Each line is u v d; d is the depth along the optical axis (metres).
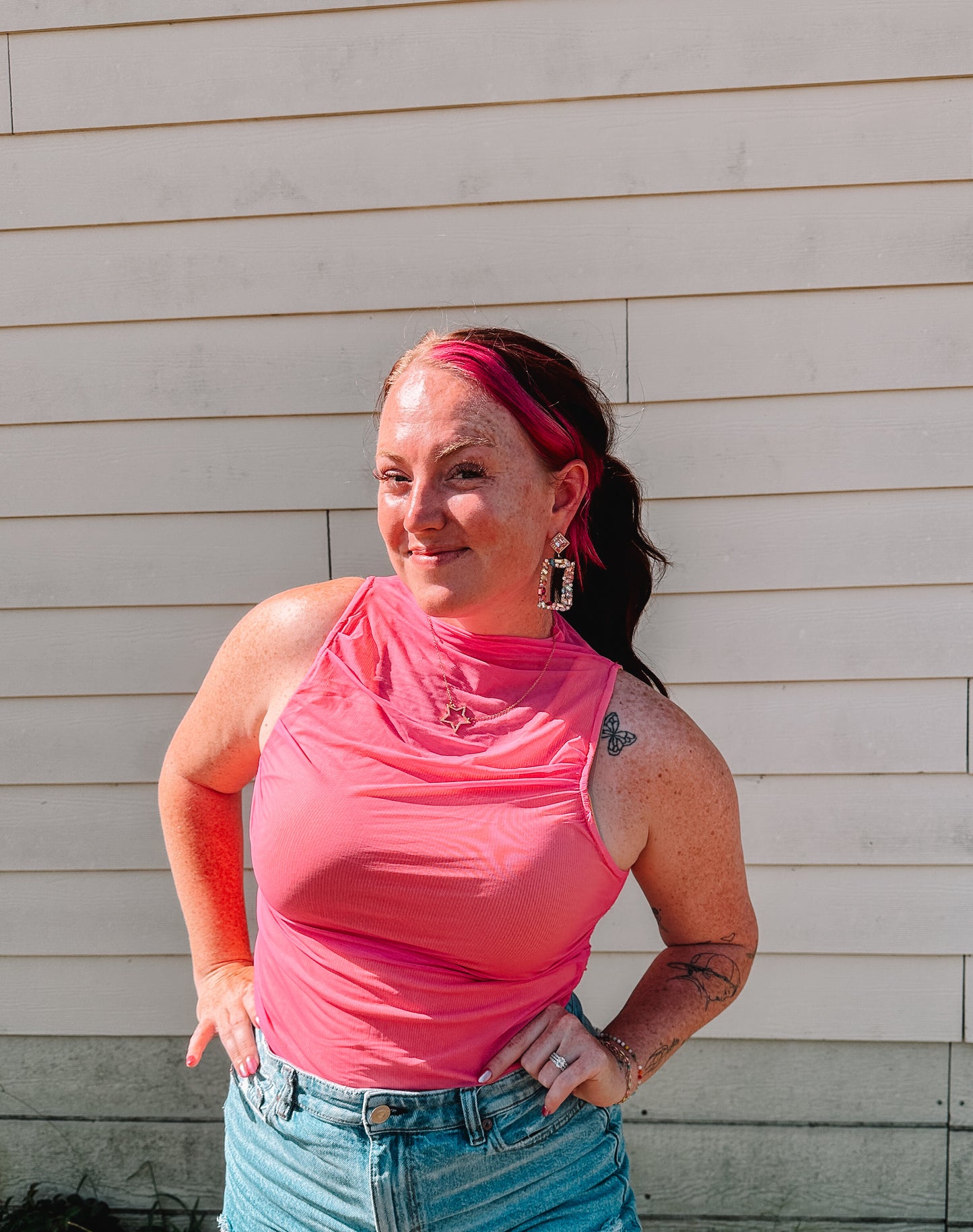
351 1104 1.33
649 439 2.26
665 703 1.44
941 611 2.26
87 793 2.44
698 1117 2.47
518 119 2.19
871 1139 2.43
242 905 1.67
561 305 2.24
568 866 1.30
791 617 2.29
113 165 2.26
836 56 2.13
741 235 2.19
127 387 2.32
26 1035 2.53
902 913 2.35
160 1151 2.55
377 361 2.29
